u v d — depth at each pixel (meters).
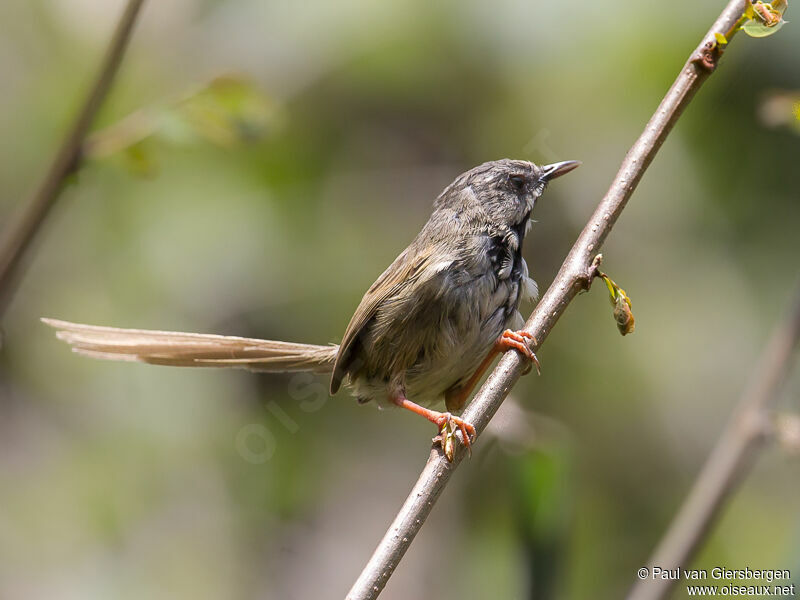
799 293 7.39
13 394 11.41
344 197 12.20
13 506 10.88
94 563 10.90
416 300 7.20
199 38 11.82
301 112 11.91
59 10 11.84
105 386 11.56
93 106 6.98
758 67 11.08
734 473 7.00
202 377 11.93
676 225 11.70
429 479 5.68
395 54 11.59
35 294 11.62
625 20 10.93
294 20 11.70
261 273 11.88
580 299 11.95
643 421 11.50
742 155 11.38
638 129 11.24
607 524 11.10
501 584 10.14
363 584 5.36
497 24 11.23
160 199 11.73
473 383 7.59
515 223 7.55
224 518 11.67
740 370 11.31
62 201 9.86
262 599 11.45
